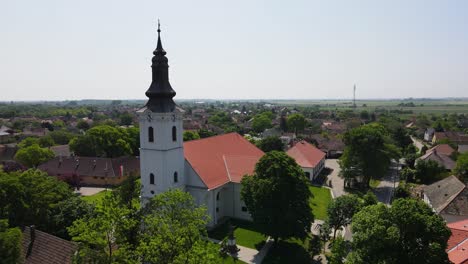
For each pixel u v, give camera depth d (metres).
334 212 47.41
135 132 114.69
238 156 66.69
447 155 101.88
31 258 36.34
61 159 94.88
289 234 46.66
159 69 50.91
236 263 45.66
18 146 117.94
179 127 54.31
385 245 27.28
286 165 47.81
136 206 32.00
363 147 81.38
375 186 86.69
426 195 65.88
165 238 27.38
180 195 32.34
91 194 80.69
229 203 62.50
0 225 31.30
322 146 134.00
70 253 35.09
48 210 46.62
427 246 26.50
